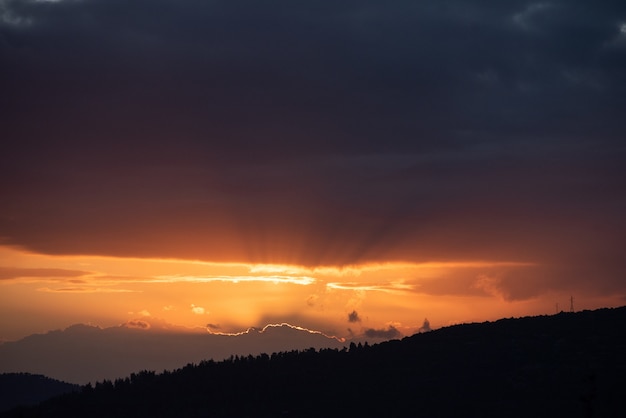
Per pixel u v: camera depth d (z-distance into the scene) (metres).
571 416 155.12
